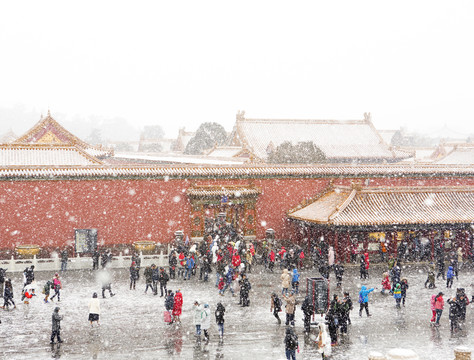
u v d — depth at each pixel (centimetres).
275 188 5491
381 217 4625
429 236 4881
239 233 5366
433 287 3769
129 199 5047
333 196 5203
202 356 2394
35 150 5803
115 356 2388
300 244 5459
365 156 9525
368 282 3941
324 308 2895
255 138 9425
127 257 4603
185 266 4025
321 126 10056
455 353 2136
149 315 3052
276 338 2658
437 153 13575
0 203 4697
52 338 2547
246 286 3256
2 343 2544
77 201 4900
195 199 5128
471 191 5172
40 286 3784
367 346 2544
